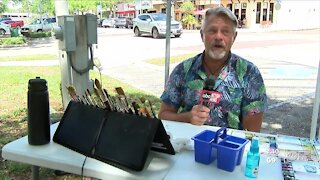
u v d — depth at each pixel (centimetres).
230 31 215
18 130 427
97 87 166
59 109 498
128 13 4219
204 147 146
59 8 436
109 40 1750
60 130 171
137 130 147
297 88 674
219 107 221
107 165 147
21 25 3055
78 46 396
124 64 980
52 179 296
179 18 2998
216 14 213
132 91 634
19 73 817
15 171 314
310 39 1780
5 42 1650
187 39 1770
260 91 225
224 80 221
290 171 142
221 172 142
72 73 399
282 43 1548
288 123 475
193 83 229
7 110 512
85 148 158
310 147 169
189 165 147
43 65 971
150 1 3719
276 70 854
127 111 154
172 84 239
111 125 154
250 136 184
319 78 300
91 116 162
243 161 151
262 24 3038
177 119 218
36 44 1711
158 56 1116
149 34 1925
